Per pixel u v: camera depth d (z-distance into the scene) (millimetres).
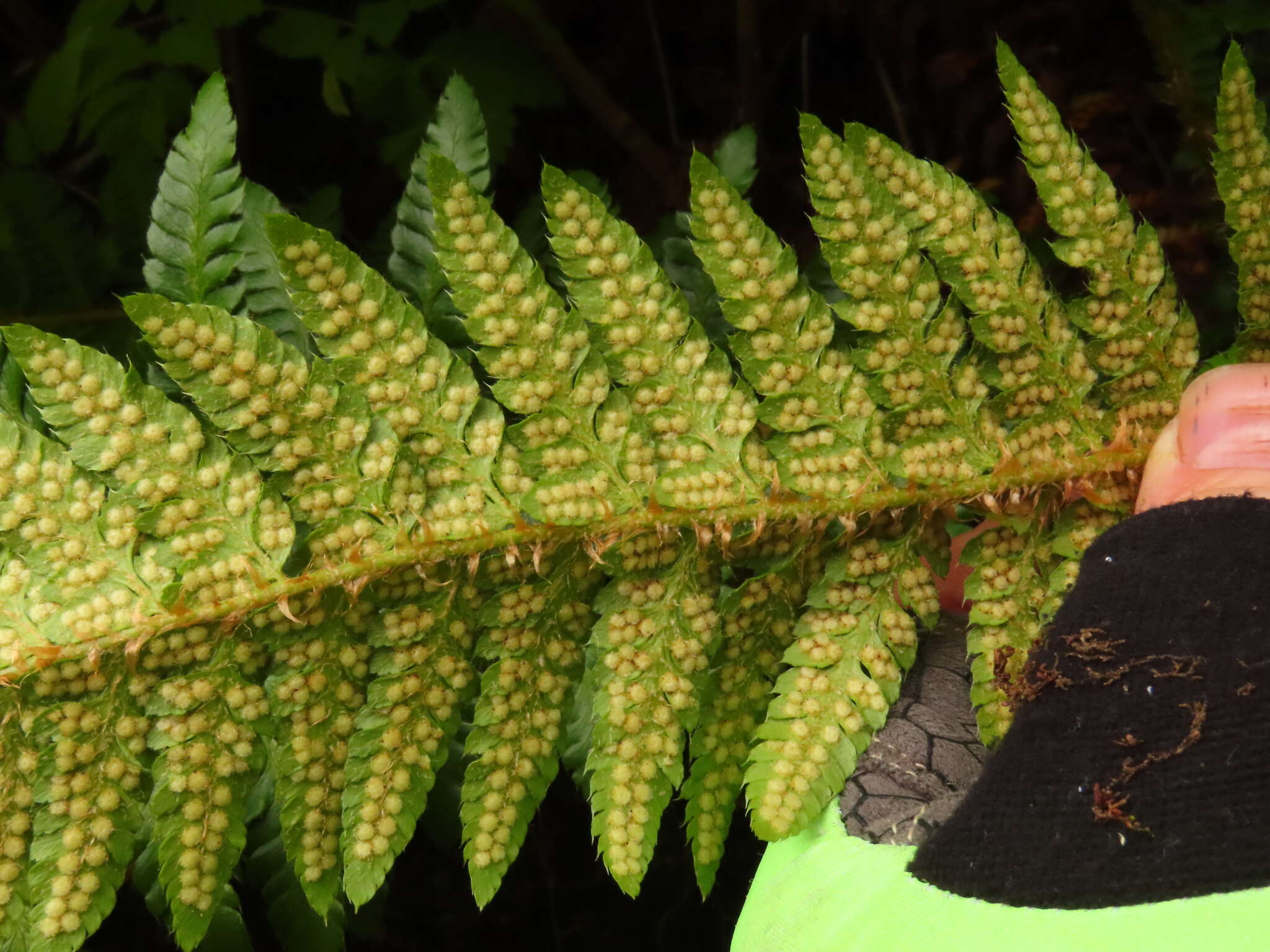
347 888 168
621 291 179
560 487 177
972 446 185
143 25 315
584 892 276
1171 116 320
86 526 169
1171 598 152
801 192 339
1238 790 141
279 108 340
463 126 215
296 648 172
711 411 182
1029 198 329
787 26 362
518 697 175
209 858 166
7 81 345
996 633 180
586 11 371
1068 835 144
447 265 175
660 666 176
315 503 174
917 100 353
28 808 164
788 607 182
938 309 184
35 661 163
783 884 163
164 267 202
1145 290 186
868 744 174
